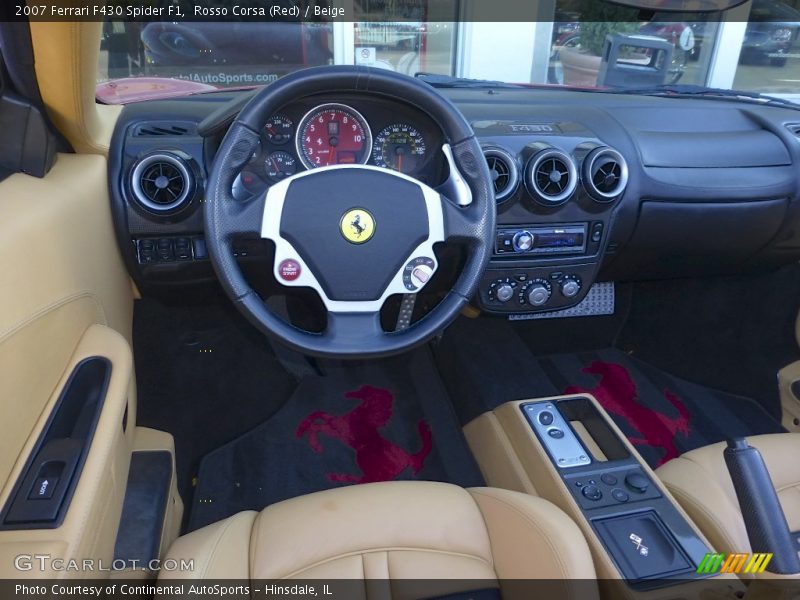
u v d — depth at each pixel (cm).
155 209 138
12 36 106
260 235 114
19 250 93
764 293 197
